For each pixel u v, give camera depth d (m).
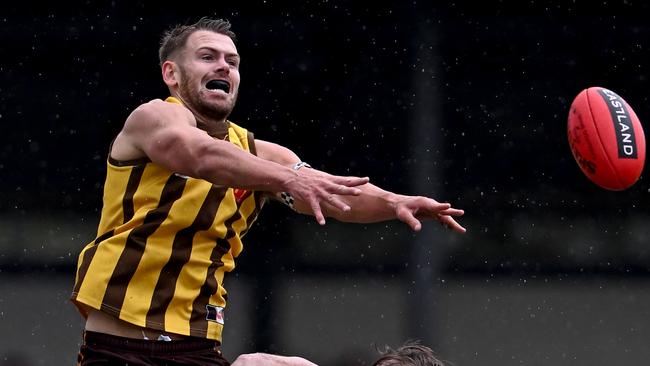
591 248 49.59
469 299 48.31
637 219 49.84
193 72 14.75
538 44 48.78
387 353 13.54
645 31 48.50
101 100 49.28
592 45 48.91
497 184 50.16
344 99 49.41
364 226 49.00
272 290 48.47
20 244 48.38
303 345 47.91
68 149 49.59
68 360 46.00
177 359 14.04
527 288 48.97
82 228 49.25
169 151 13.43
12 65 48.19
